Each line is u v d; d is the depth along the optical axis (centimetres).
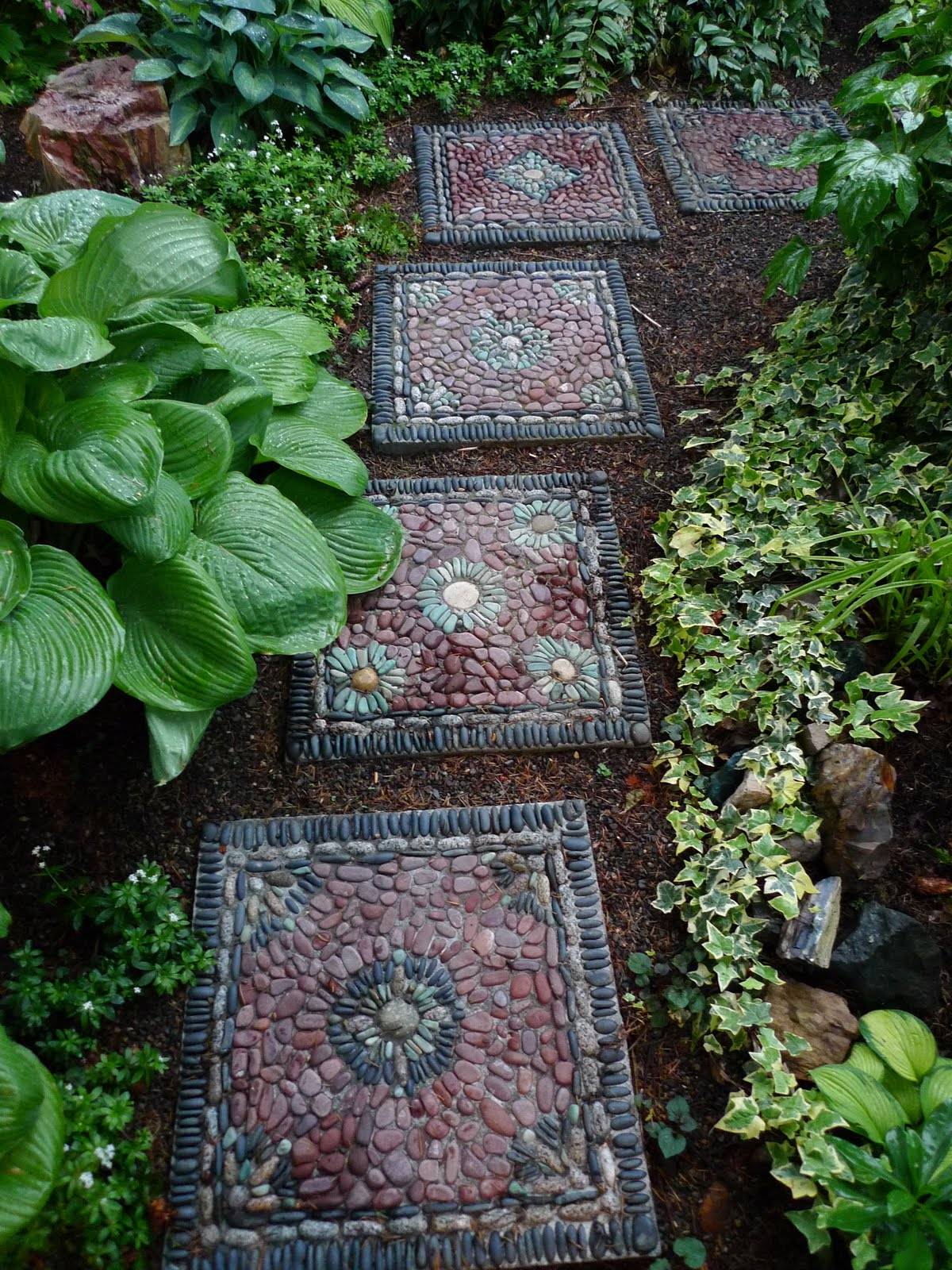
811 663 259
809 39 482
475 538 299
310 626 242
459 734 258
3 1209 170
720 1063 212
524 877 236
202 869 235
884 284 324
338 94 415
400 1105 206
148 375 247
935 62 280
